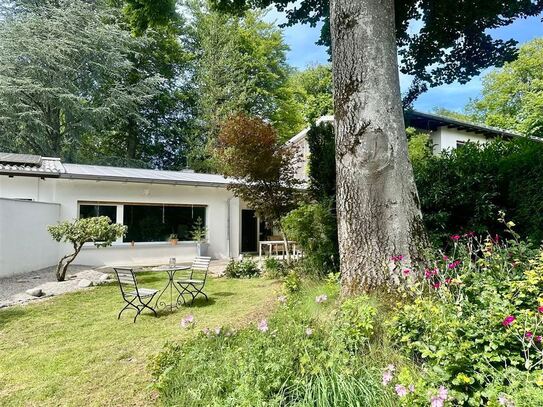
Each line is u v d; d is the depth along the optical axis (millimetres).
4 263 8828
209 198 13562
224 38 22969
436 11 6914
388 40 4070
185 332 4812
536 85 24953
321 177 7402
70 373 3617
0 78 16797
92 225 8250
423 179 6719
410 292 3373
